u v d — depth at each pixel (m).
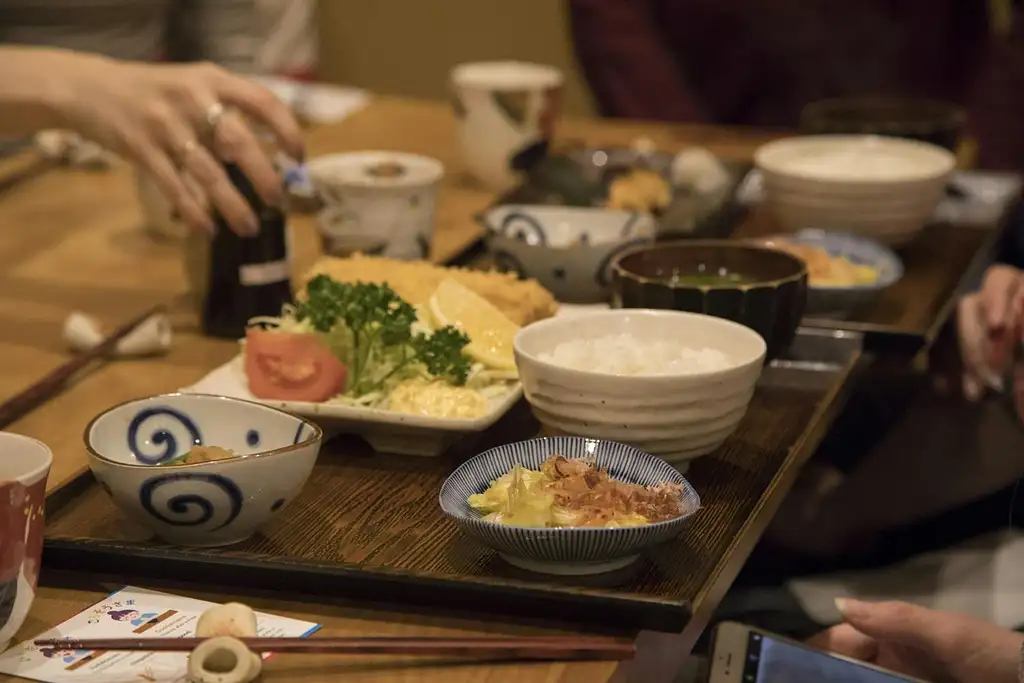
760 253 1.32
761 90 2.90
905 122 2.05
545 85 1.94
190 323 1.45
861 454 1.76
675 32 2.87
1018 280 1.75
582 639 0.84
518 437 1.15
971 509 1.61
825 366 1.34
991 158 2.43
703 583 0.88
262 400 1.12
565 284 1.43
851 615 1.28
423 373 1.16
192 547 0.93
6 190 1.96
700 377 1.00
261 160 1.38
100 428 0.97
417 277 1.31
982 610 1.44
